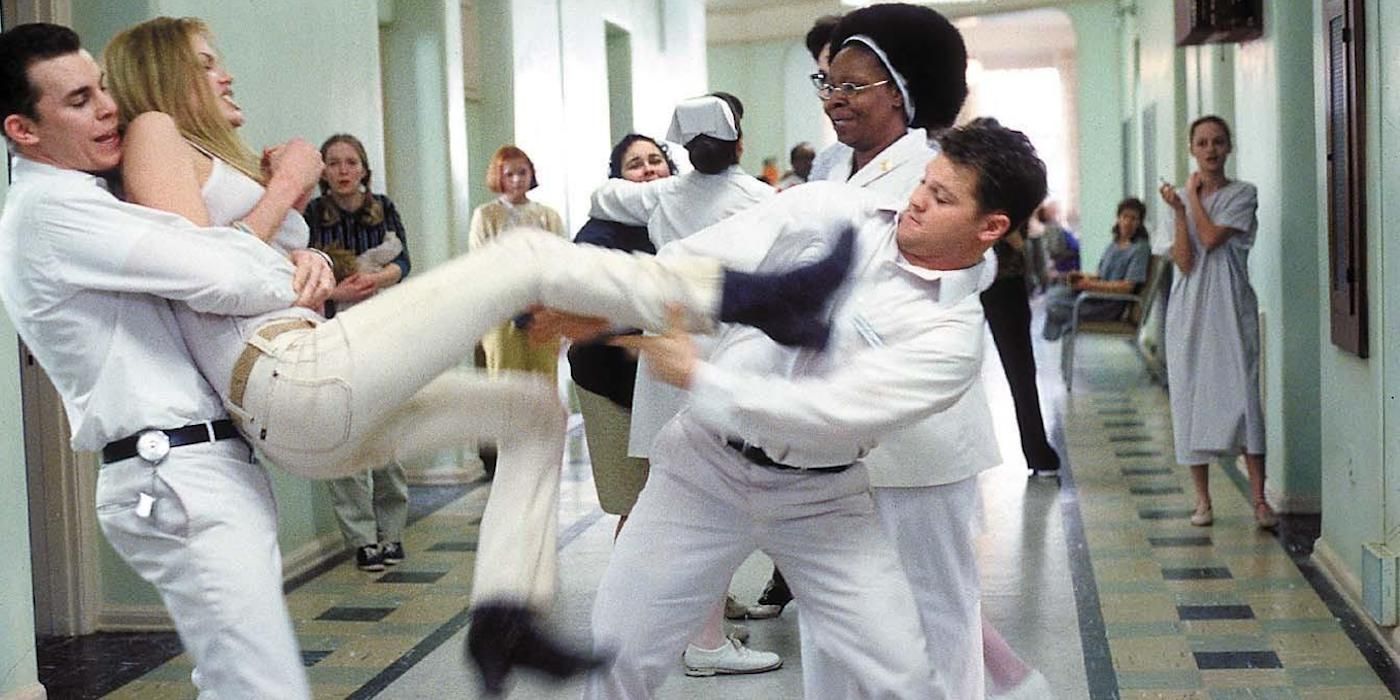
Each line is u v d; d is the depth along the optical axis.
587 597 5.78
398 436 2.79
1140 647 5.00
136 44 2.94
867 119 3.52
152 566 2.77
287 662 2.73
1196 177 6.65
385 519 6.62
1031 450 8.25
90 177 2.78
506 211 8.02
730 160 4.55
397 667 4.99
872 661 2.92
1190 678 4.65
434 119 8.58
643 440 4.50
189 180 2.79
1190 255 6.66
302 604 5.88
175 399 2.75
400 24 8.56
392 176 8.63
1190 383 6.69
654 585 2.99
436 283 2.65
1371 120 5.01
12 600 4.44
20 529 4.49
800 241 2.94
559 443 2.87
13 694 4.43
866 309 2.85
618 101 13.20
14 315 2.79
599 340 2.77
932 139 3.61
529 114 10.25
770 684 4.71
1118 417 10.56
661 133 14.29
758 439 2.81
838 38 3.57
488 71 9.91
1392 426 4.83
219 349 2.75
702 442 2.96
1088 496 7.64
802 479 2.91
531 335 2.81
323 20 6.93
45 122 2.73
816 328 2.72
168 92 2.93
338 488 6.42
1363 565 5.02
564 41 11.15
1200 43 8.15
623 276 2.66
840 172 3.70
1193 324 6.66
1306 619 5.25
